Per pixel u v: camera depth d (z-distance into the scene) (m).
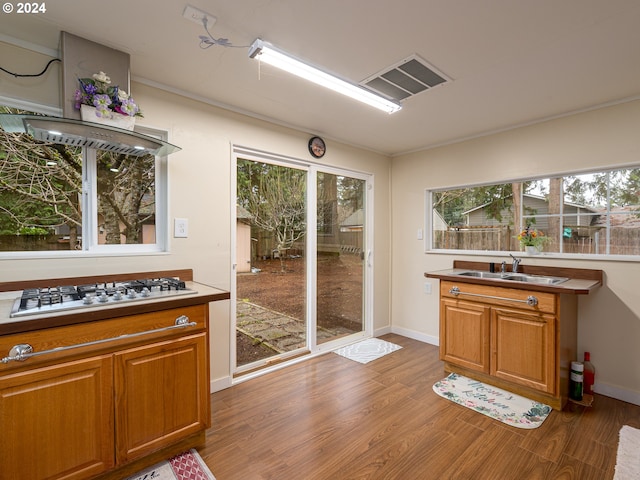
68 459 1.39
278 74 2.08
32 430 1.31
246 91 2.31
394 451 1.80
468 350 2.65
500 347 2.46
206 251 2.43
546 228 2.84
